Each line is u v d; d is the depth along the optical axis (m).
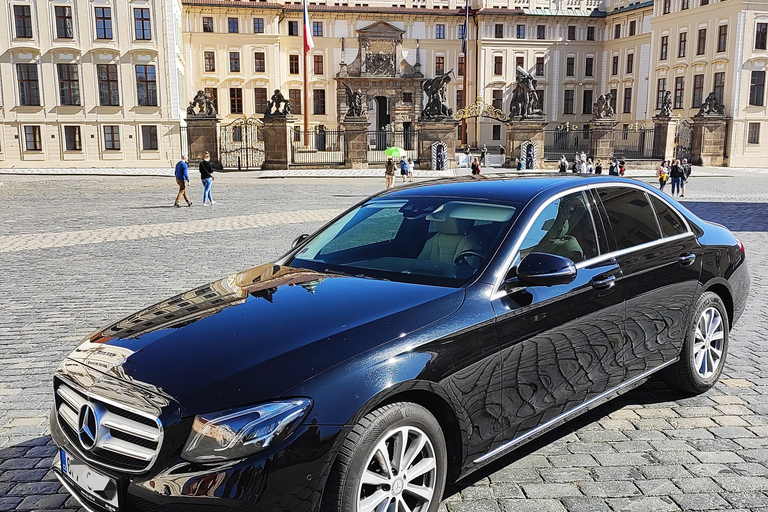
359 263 3.90
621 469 3.83
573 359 3.75
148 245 12.36
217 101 64.00
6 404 4.89
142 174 40.31
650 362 4.38
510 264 3.57
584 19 69.12
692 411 4.66
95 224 15.67
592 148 48.22
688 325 4.68
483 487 3.63
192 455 2.54
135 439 2.69
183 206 20.23
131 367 2.88
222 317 3.25
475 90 69.00
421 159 43.97
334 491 2.68
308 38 55.38
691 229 4.91
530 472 3.80
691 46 56.50
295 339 2.94
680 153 51.72
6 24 45.44
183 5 61.66
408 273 3.67
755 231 14.30
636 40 65.12
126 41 46.84
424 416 2.96
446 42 68.56
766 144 52.16
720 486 3.63
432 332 3.09
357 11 65.50
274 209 19.09
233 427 2.56
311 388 2.70
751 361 5.72
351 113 44.03
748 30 51.16
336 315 3.14
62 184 31.20
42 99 46.41
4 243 12.71
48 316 7.37
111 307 7.75
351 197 23.47
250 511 2.51
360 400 2.73
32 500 3.56
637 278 4.18
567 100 70.25
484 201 4.07
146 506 2.58
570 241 3.96
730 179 37.69
